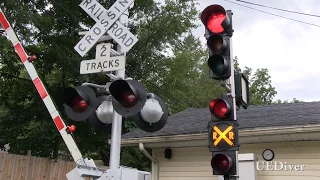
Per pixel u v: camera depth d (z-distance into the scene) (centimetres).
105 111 376
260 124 778
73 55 1084
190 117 1057
